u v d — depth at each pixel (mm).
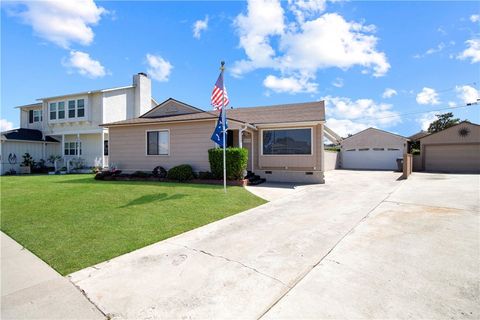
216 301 2598
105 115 19172
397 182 12688
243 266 3410
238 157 10891
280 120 13195
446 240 4246
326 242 4277
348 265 3381
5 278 3170
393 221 5445
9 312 2459
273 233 4812
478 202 7203
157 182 11578
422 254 3697
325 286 2852
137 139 13594
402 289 2756
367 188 10656
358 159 25344
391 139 24094
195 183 11297
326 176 16453
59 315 2404
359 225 5219
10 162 19516
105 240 4484
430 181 12867
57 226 5289
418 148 24891
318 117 12930
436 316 2285
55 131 21109
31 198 8070
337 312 2365
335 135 17656
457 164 20297
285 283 2941
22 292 2828
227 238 4562
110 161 14203
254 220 5773
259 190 10070
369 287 2812
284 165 13453
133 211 6422
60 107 20719
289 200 8148
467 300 2531
